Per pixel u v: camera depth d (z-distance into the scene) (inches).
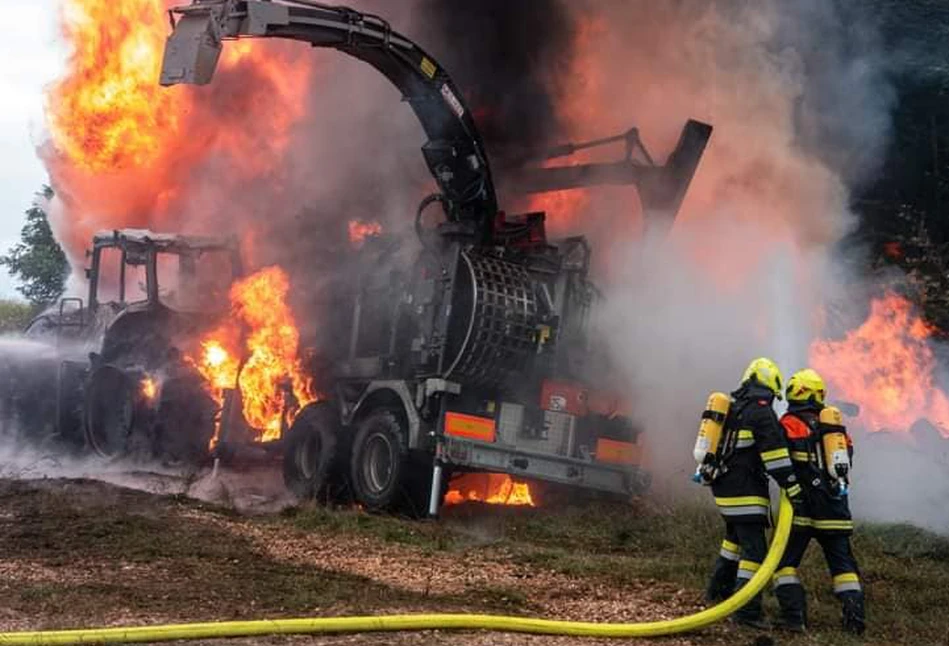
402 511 470.9
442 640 254.1
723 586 300.7
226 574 321.4
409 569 347.9
